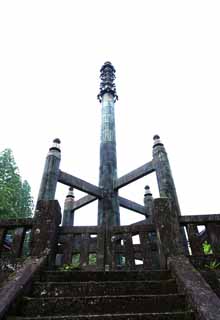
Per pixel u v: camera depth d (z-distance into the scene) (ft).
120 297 10.57
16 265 13.99
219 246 15.26
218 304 8.92
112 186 38.78
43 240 15.03
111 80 54.29
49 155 33.24
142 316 9.14
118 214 36.42
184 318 9.16
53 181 30.86
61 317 9.00
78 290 11.68
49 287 11.77
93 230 17.26
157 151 34.81
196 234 15.88
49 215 16.15
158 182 32.04
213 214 16.57
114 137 45.39
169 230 15.70
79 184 35.24
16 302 9.89
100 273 13.35
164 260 14.49
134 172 36.73
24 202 74.54
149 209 43.29
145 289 11.77
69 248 16.38
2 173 69.51
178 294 10.67
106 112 48.26
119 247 23.79
